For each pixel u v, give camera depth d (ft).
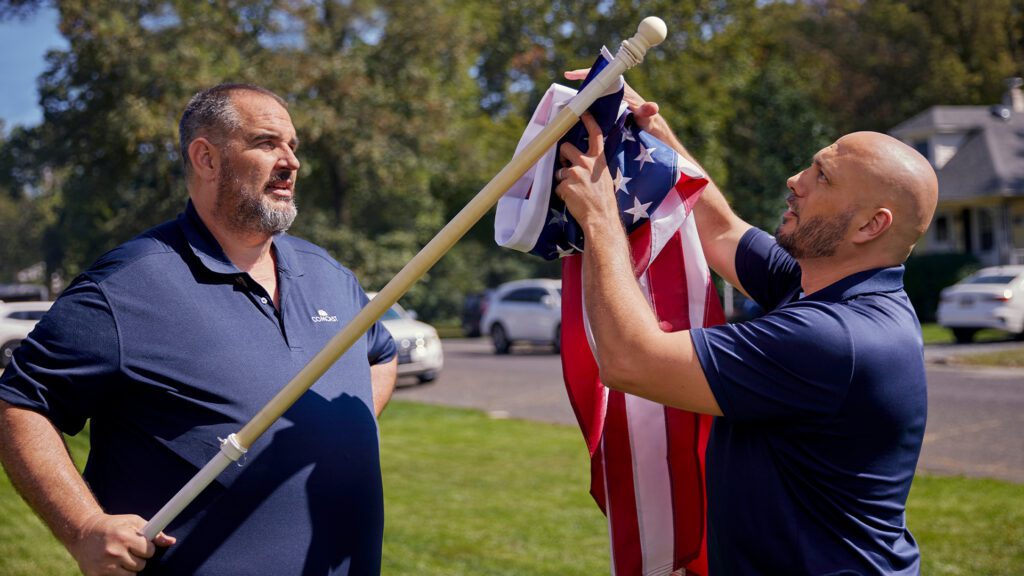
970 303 54.70
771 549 6.09
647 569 7.61
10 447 6.30
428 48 87.86
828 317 5.98
